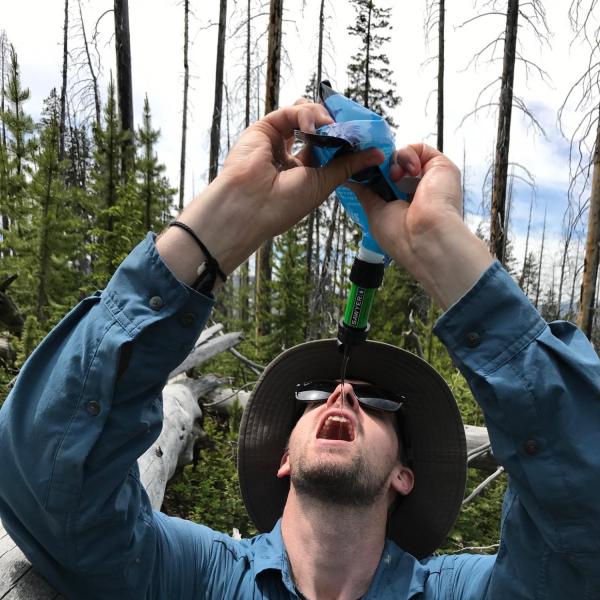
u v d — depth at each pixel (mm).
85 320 495
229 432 2328
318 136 490
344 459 648
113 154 3141
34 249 2777
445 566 665
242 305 4430
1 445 493
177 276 485
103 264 2676
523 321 466
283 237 3527
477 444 1886
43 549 529
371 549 649
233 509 1807
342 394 685
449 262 481
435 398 773
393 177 519
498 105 3781
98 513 490
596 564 443
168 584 606
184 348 492
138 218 2766
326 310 4055
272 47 3668
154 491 1315
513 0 3611
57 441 474
